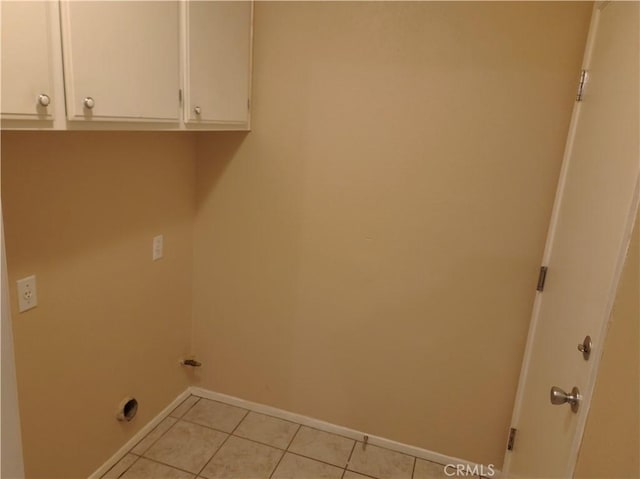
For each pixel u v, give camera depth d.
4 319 0.79
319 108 1.97
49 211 1.51
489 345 1.96
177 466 2.01
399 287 2.04
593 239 1.12
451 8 1.73
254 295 2.28
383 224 1.99
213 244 2.29
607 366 0.87
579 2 1.60
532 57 1.68
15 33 0.95
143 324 2.07
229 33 1.78
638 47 0.98
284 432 2.28
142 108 1.34
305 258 2.15
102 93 1.19
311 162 2.03
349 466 2.08
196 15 1.55
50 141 1.48
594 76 1.41
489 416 2.04
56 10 1.04
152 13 1.34
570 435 1.06
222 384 2.47
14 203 1.39
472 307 1.95
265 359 2.34
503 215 1.83
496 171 1.80
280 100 2.02
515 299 1.88
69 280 1.63
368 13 1.83
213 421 2.33
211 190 2.23
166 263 2.15
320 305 2.18
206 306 2.39
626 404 0.75
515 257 1.85
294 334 2.26
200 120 1.65
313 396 2.30
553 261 1.62
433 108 1.82
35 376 1.56
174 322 2.30
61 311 1.62
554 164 1.73
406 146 1.89
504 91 1.73
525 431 1.70
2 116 0.95
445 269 1.95
